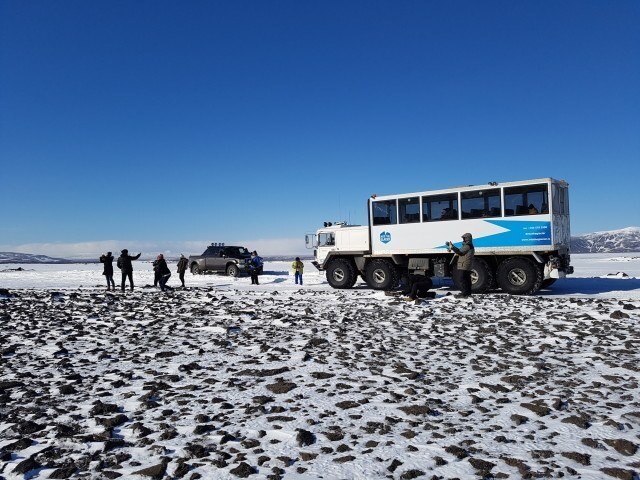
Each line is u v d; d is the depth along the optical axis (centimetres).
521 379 587
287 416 468
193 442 407
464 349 781
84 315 1318
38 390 584
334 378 614
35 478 343
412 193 1891
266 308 1401
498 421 446
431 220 1850
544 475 332
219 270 3234
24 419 475
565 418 445
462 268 1502
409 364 684
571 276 2566
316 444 399
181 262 2277
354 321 1110
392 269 1947
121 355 798
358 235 2077
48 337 980
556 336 867
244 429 436
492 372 629
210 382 606
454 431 420
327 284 2497
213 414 482
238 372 649
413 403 503
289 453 381
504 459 358
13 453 387
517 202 1697
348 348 798
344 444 396
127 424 458
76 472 353
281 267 5212
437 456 368
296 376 628
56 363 738
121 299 1780
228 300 1634
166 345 877
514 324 1016
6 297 1844
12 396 560
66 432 433
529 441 397
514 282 1689
